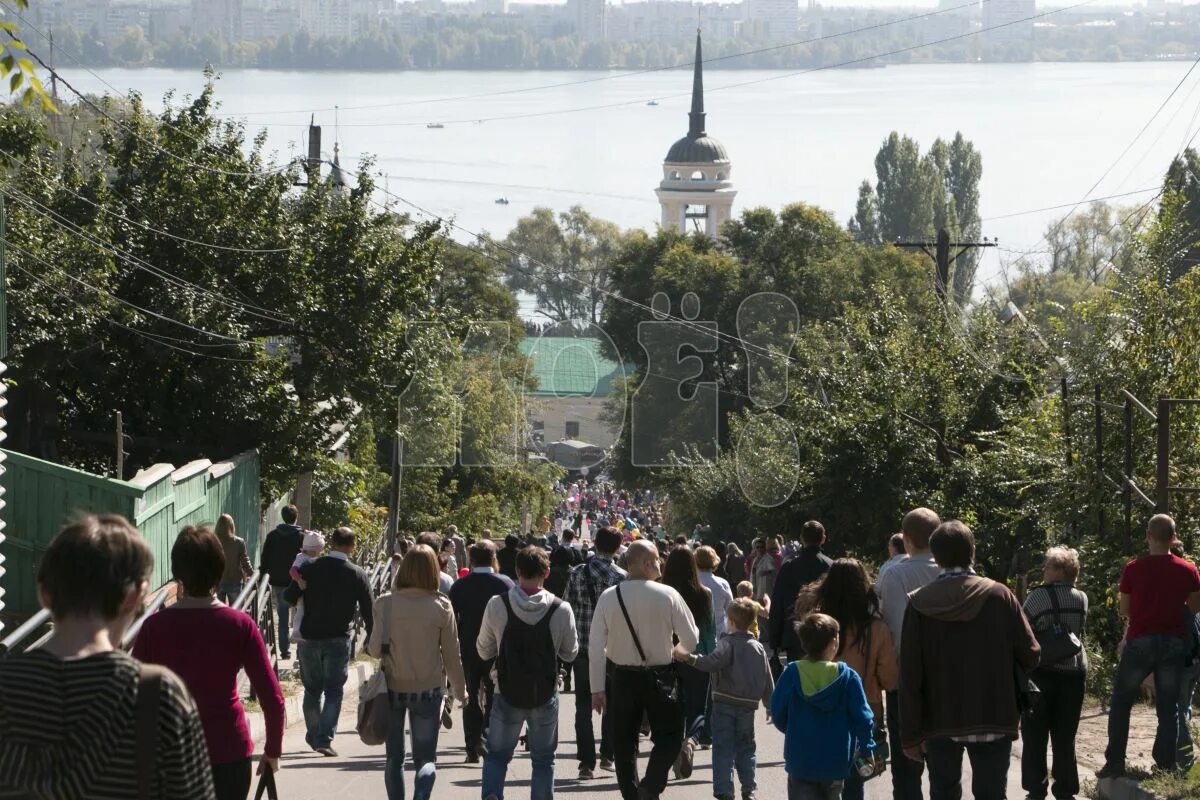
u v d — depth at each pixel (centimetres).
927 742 959
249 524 3047
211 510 2669
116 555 506
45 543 2155
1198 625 1298
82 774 491
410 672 1100
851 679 961
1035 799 1192
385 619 1098
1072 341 2495
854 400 3722
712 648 1349
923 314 4178
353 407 3478
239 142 3484
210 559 787
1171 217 2491
